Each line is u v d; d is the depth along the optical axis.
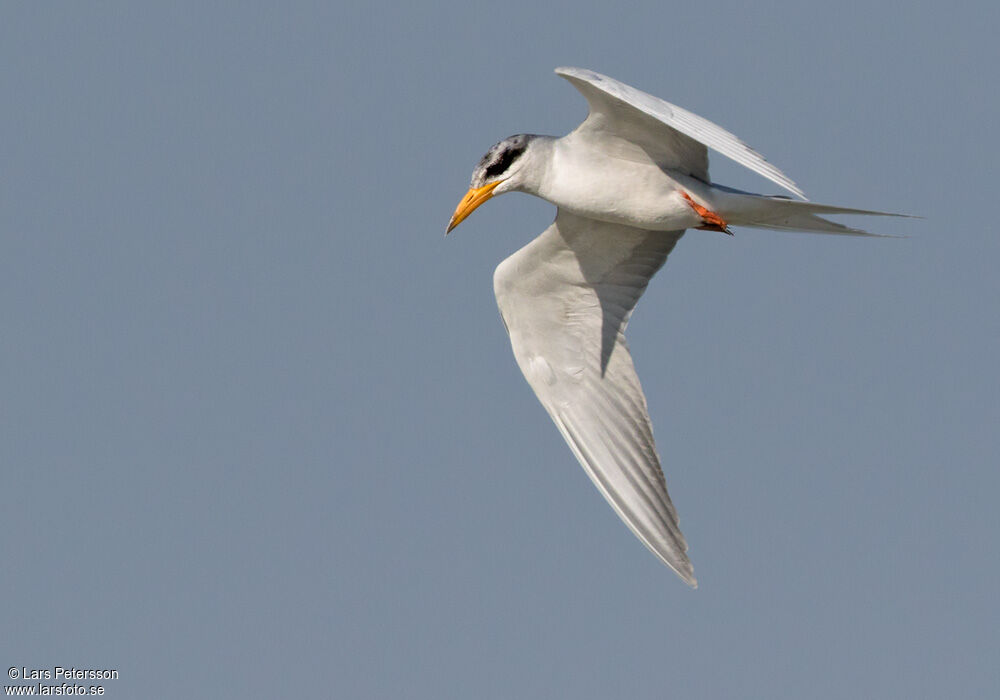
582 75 11.75
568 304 14.87
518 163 13.47
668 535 14.35
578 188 13.31
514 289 14.78
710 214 13.23
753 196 13.24
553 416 15.07
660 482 14.57
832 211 13.23
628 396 14.88
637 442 14.77
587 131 13.14
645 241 14.48
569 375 15.05
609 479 14.79
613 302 14.84
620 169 13.27
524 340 15.07
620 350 14.91
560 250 14.45
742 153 11.45
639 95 11.75
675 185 13.24
